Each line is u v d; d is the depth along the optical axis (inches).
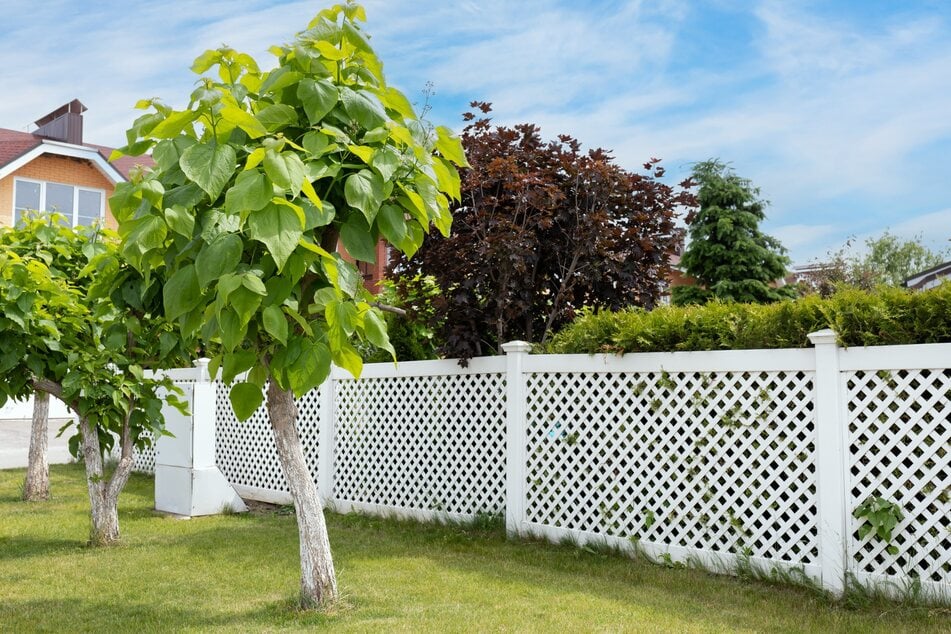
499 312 282.5
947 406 175.3
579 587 192.2
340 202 147.4
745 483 204.7
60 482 383.9
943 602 171.5
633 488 228.1
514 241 272.8
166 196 134.3
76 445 245.9
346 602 170.2
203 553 228.2
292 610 165.8
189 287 130.5
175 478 303.7
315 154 132.3
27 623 160.7
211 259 123.2
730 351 208.4
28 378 235.0
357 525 279.9
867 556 183.8
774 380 202.8
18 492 350.9
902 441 188.9
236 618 161.8
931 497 176.9
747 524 203.3
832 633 157.3
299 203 132.8
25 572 204.7
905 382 180.7
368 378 308.3
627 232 312.8
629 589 190.7
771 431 201.3
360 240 142.6
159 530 267.4
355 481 310.5
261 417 350.3
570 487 242.4
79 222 871.7
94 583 193.3
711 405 212.7
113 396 227.0
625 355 230.2
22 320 207.8
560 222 315.9
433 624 156.8
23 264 214.4
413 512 284.7
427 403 288.0
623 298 320.8
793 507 203.9
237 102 135.0
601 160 319.0
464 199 298.0
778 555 197.3
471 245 278.7
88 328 234.5
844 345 189.6
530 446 253.3
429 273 295.9
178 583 193.3
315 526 168.4
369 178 136.5
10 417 770.2
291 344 137.5
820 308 195.5
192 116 129.5
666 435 222.1
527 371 254.7
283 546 238.2
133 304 171.0
